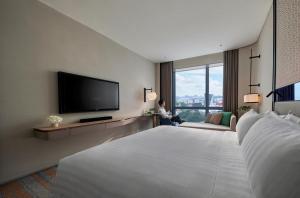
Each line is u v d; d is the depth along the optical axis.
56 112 2.44
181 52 4.38
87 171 0.97
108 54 3.50
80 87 2.79
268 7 2.28
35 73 2.18
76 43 2.75
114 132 3.65
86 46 2.95
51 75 2.37
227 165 1.04
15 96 1.98
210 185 0.78
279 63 1.82
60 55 2.49
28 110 2.10
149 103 5.16
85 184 0.92
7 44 1.90
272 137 0.82
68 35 2.61
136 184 0.81
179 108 5.27
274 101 1.96
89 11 2.44
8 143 1.92
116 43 3.74
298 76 1.31
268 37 2.44
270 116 1.36
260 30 3.03
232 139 1.74
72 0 2.18
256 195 0.65
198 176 0.87
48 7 2.32
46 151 2.32
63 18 2.53
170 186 0.76
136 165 1.00
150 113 4.78
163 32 3.13
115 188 0.82
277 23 1.90
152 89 5.31
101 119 3.22
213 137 1.82
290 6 1.49
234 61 4.10
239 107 3.93
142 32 3.15
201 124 3.97
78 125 2.46
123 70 4.00
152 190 0.75
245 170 0.96
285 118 1.24
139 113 4.66
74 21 2.71
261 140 0.90
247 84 3.91
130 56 4.27
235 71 4.09
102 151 1.27
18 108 2.01
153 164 1.02
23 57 2.05
